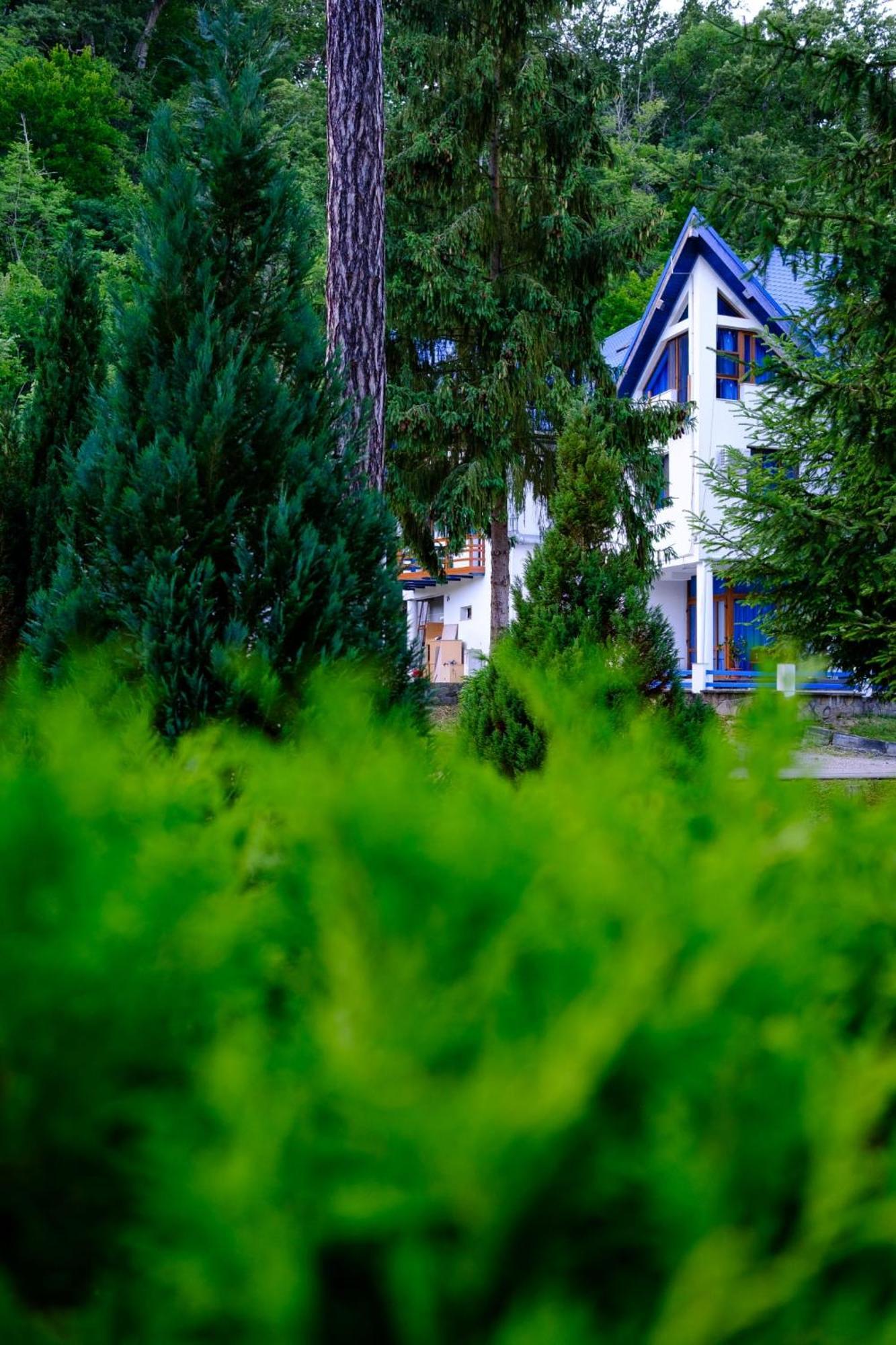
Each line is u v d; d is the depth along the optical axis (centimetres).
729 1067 42
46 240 2856
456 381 1625
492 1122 34
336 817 53
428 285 1536
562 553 635
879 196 802
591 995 40
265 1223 34
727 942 47
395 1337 38
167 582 325
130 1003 49
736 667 2205
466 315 1556
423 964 45
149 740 94
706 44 4662
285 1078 40
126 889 53
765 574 1005
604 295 1683
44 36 4069
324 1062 39
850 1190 40
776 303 2162
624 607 616
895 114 779
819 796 83
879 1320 38
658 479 1639
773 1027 45
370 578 364
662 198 2894
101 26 4141
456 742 96
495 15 1529
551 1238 36
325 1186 35
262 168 390
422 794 71
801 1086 42
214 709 302
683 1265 36
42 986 47
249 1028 45
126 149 3600
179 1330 38
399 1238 36
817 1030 49
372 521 367
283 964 60
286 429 361
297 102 2700
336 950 46
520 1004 43
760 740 80
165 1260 36
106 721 133
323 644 330
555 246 1595
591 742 95
